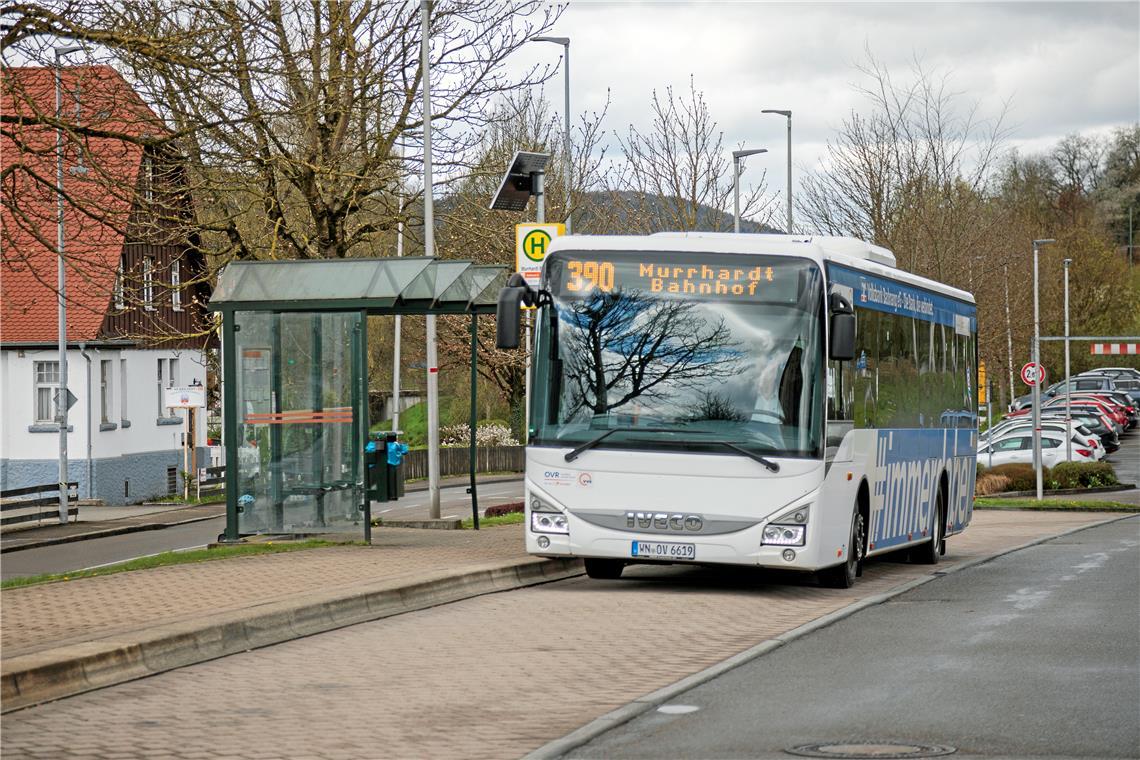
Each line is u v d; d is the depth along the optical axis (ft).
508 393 229.25
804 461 52.75
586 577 63.36
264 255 95.50
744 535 52.80
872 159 154.71
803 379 53.21
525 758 27.43
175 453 197.16
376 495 98.17
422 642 42.55
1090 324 336.08
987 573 67.26
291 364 74.33
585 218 157.07
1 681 32.99
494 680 36.11
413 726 30.60
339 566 58.54
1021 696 33.30
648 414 53.62
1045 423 197.88
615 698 33.73
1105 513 143.02
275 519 74.64
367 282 72.49
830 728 29.89
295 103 93.50
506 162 101.19
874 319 62.23
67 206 70.95
